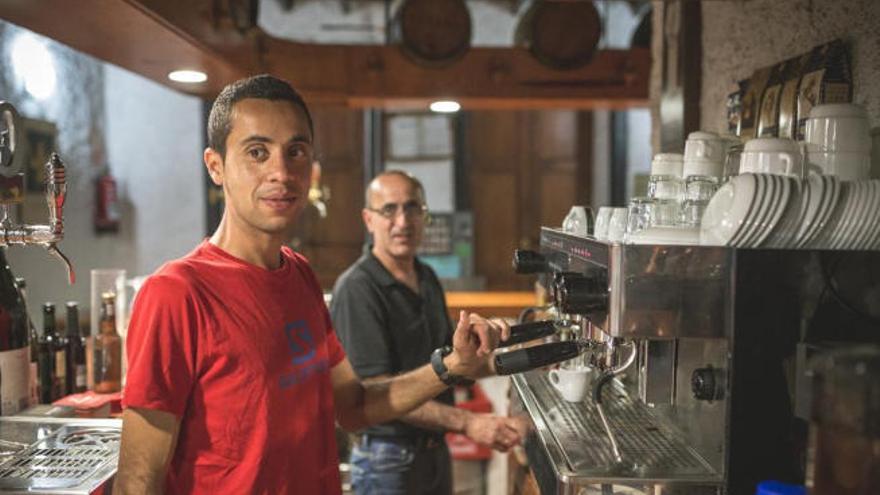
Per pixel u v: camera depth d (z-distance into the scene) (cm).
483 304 345
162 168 539
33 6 164
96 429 156
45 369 200
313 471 136
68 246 458
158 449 115
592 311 120
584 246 131
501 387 396
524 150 582
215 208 543
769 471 113
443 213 558
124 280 228
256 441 122
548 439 139
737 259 111
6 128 142
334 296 225
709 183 128
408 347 221
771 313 111
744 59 192
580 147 574
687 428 134
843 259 111
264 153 124
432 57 273
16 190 145
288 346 130
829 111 118
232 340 122
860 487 76
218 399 121
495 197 584
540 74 295
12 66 389
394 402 157
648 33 376
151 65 229
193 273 122
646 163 547
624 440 139
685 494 116
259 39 254
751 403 112
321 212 539
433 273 246
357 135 565
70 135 464
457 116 570
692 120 222
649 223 128
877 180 115
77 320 209
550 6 283
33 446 145
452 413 200
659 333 112
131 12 168
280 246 137
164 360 116
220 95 129
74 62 472
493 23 571
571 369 167
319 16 561
